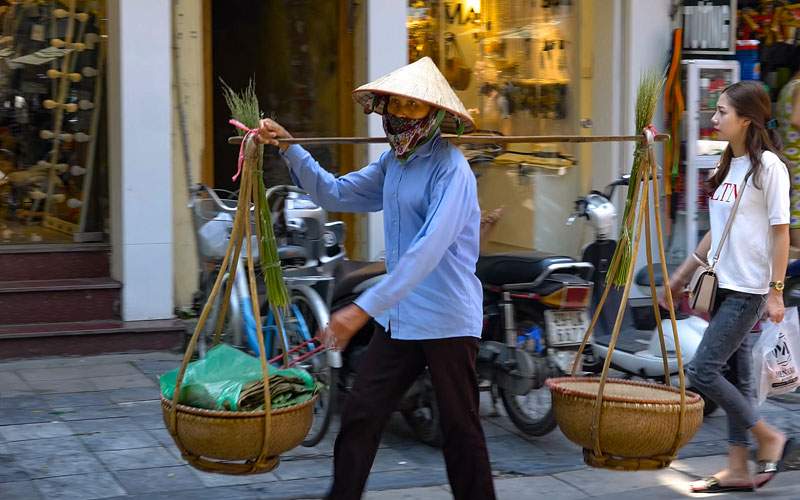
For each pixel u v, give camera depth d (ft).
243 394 15.71
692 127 36.11
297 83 39.65
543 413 24.49
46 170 33.50
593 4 37.76
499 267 24.21
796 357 22.89
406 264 15.30
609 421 16.62
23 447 23.16
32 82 33.22
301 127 39.65
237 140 16.89
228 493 20.63
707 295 20.75
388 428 25.49
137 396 27.40
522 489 21.49
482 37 38.70
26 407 26.13
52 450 23.00
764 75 39.83
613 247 25.70
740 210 20.49
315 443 23.11
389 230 16.85
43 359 30.66
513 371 23.48
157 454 22.97
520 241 39.17
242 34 41.57
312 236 25.03
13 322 31.42
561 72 39.01
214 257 25.29
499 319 24.26
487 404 27.63
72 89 33.58
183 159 33.71
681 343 24.38
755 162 20.30
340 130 37.45
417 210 16.40
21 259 32.58
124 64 31.42
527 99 39.47
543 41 39.17
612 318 25.94
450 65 38.19
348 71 36.76
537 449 24.14
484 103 38.96
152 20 31.60
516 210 39.11
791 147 32.68
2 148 33.06
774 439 21.49
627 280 17.17
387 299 15.24
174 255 33.60
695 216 36.55
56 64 33.37
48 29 33.30
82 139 33.86
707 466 23.32
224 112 41.75
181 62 33.40
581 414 16.97
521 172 39.17
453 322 16.40
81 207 33.94
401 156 16.43
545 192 39.37
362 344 24.32
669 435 16.70
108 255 33.58
